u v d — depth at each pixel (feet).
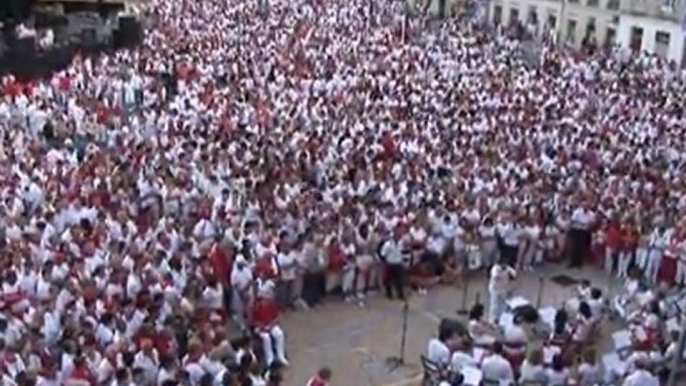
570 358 72.28
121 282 74.79
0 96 128.36
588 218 106.22
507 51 194.59
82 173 98.22
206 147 111.04
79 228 83.51
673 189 116.37
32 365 63.93
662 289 92.38
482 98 146.61
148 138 114.73
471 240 99.91
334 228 93.35
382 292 96.22
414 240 96.12
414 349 86.69
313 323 89.86
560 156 122.11
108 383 63.72
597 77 174.81
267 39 178.91
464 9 266.77
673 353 75.97
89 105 127.03
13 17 173.17
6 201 89.20
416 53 176.86
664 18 221.66
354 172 107.04
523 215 103.40
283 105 132.77
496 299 88.38
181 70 148.15
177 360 67.92
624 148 129.18
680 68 201.05
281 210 93.45
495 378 69.21
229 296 82.07
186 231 88.07
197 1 212.43
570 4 246.47
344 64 162.20
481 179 109.81
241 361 67.26
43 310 69.82
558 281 102.68
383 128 125.80
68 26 173.99
